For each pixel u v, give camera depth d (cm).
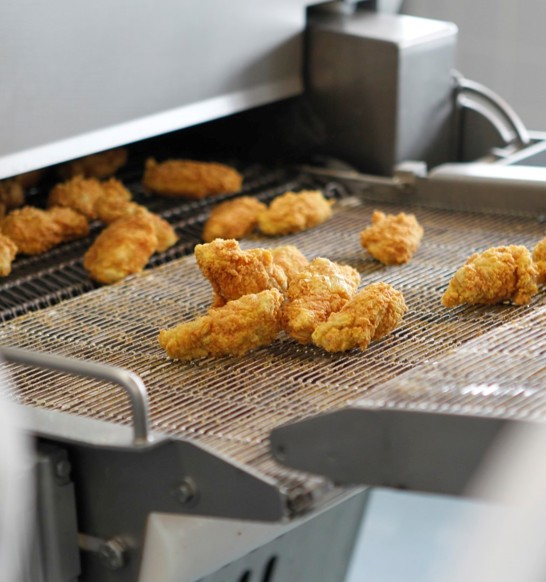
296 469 118
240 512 117
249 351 135
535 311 138
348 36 172
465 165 168
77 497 125
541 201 161
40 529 123
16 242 156
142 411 118
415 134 174
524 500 94
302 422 117
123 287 149
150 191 172
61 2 151
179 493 119
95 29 155
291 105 179
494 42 222
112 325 141
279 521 115
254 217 161
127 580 124
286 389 129
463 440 114
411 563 171
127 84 159
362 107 174
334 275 140
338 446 117
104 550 123
